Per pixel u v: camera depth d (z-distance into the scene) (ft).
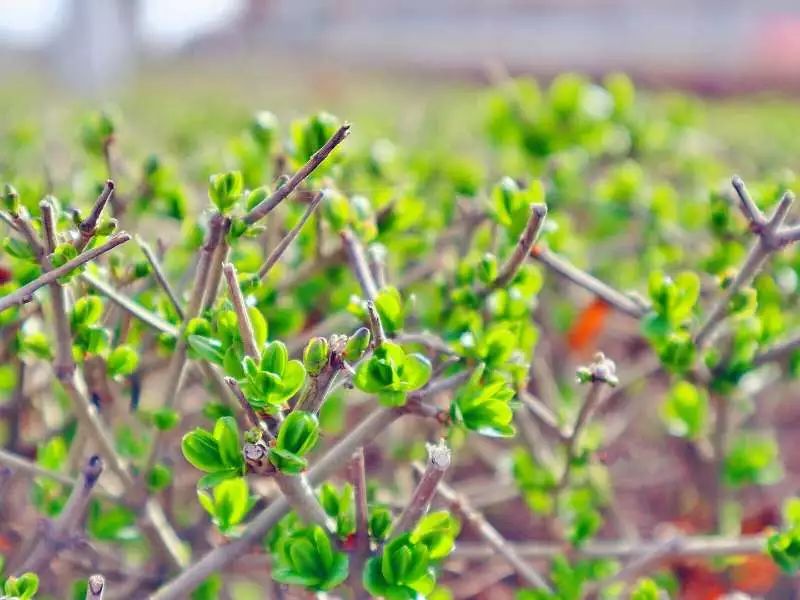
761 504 2.41
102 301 1.71
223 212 1.52
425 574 1.42
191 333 1.54
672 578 2.00
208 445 1.39
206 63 14.19
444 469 1.42
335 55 18.49
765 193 2.01
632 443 2.77
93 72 10.03
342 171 2.09
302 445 1.37
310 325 2.07
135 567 1.90
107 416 1.82
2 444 2.06
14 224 1.49
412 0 18.70
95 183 2.06
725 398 1.98
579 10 16.75
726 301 1.70
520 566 1.71
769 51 13.84
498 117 2.65
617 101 2.86
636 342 2.64
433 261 2.13
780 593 2.14
